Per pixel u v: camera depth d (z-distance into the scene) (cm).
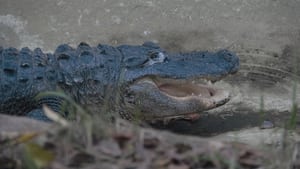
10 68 1309
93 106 1339
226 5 1667
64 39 1623
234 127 1355
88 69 1328
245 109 1416
